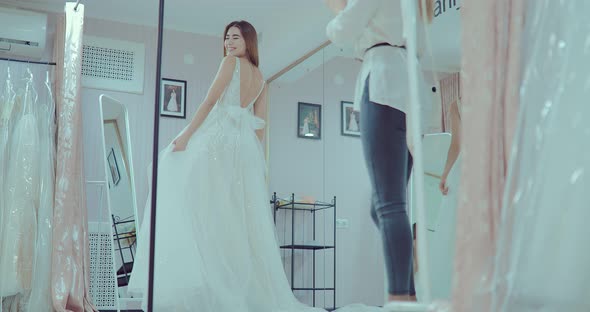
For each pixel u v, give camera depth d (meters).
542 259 1.09
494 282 1.17
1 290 3.76
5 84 4.32
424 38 2.03
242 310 2.82
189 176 3.04
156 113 2.89
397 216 1.85
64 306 3.72
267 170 3.46
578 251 1.07
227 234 2.96
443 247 2.10
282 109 3.85
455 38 2.24
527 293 1.10
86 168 4.96
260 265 2.99
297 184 3.70
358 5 1.96
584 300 1.06
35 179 4.07
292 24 4.00
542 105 1.21
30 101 4.27
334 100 3.73
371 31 1.99
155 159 2.81
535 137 1.19
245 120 3.23
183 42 4.97
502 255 1.17
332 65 3.76
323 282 3.45
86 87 5.02
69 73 4.18
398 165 1.90
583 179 1.09
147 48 5.15
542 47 1.24
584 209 1.08
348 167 3.64
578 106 1.13
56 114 4.41
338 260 3.45
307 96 3.82
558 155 1.12
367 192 3.54
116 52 5.09
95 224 4.88
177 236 2.95
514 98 1.29
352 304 3.30
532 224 1.12
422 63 2.05
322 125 3.72
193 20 4.89
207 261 2.88
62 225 3.89
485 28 1.36
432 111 2.12
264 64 4.14
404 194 1.89
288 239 3.58
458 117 2.16
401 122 1.92
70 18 4.29
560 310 1.08
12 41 4.80
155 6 4.86
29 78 4.42
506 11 1.35
